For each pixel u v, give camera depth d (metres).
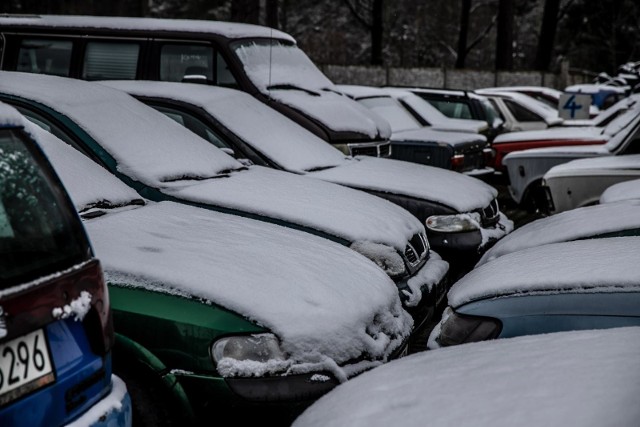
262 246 6.43
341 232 7.60
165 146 8.54
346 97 14.49
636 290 5.60
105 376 4.36
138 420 5.24
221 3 60.81
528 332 5.77
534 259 6.52
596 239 6.97
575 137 18.48
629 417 3.02
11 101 8.22
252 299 5.44
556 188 12.52
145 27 13.94
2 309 3.69
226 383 5.21
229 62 13.45
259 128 10.59
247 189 8.25
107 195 7.07
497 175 19.72
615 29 74.88
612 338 4.01
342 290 6.02
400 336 6.29
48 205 4.32
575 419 3.08
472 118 22.34
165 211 7.18
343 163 10.95
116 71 13.95
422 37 80.12
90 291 4.25
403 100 20.17
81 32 14.08
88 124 8.09
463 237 9.79
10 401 3.69
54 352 3.99
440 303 8.52
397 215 8.48
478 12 81.06
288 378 5.28
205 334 5.25
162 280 5.43
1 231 4.02
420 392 3.68
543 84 49.84
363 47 78.31
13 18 14.61
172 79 13.78
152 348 5.30
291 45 15.00
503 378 3.63
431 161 16.75
